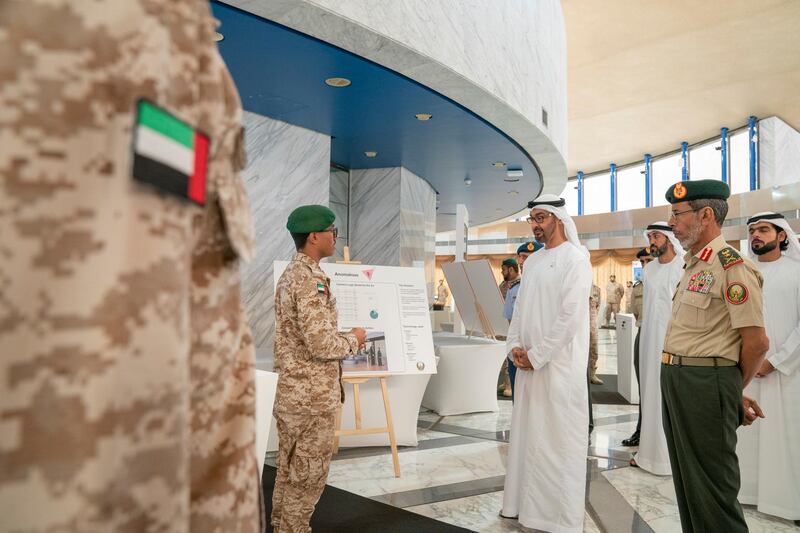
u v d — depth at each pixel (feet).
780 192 49.08
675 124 56.80
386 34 12.97
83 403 0.97
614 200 71.41
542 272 10.11
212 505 1.53
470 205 39.37
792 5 36.45
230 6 11.66
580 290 9.48
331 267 13.16
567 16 39.42
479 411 18.84
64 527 0.93
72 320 0.97
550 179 29.30
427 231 31.42
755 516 10.55
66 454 0.94
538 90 20.66
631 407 19.99
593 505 10.93
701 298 7.37
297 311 7.82
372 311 13.10
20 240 0.94
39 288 0.95
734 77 46.16
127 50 1.09
